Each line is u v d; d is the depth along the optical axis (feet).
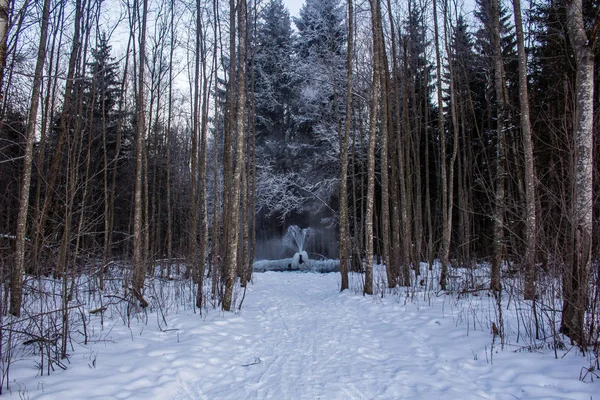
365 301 33.06
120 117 42.45
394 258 41.98
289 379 15.05
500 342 17.83
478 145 59.36
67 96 33.55
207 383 14.71
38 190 32.09
